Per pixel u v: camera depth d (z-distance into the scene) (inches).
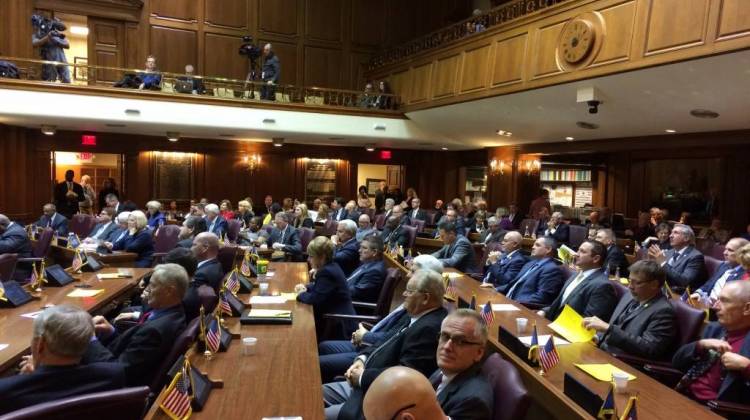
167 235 287.0
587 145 399.2
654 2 224.2
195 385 80.0
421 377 48.6
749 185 364.5
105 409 62.4
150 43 480.7
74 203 410.6
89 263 185.9
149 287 105.7
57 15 464.1
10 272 186.7
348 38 550.0
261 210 508.4
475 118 385.4
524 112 341.1
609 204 476.7
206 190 490.3
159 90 375.9
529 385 94.8
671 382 107.7
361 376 101.3
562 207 493.4
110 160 540.4
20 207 405.7
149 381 99.4
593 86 265.4
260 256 261.7
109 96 352.2
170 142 473.4
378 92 450.3
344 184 535.5
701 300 162.1
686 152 406.6
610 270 207.9
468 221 380.5
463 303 138.9
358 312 173.3
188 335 96.9
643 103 273.0
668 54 218.1
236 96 405.7
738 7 193.2
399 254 243.3
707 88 233.6
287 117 402.0
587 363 98.8
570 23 265.9
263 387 86.2
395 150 549.6
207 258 165.0
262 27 520.1
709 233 312.0
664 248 246.2
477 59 340.8
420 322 106.3
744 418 88.4
